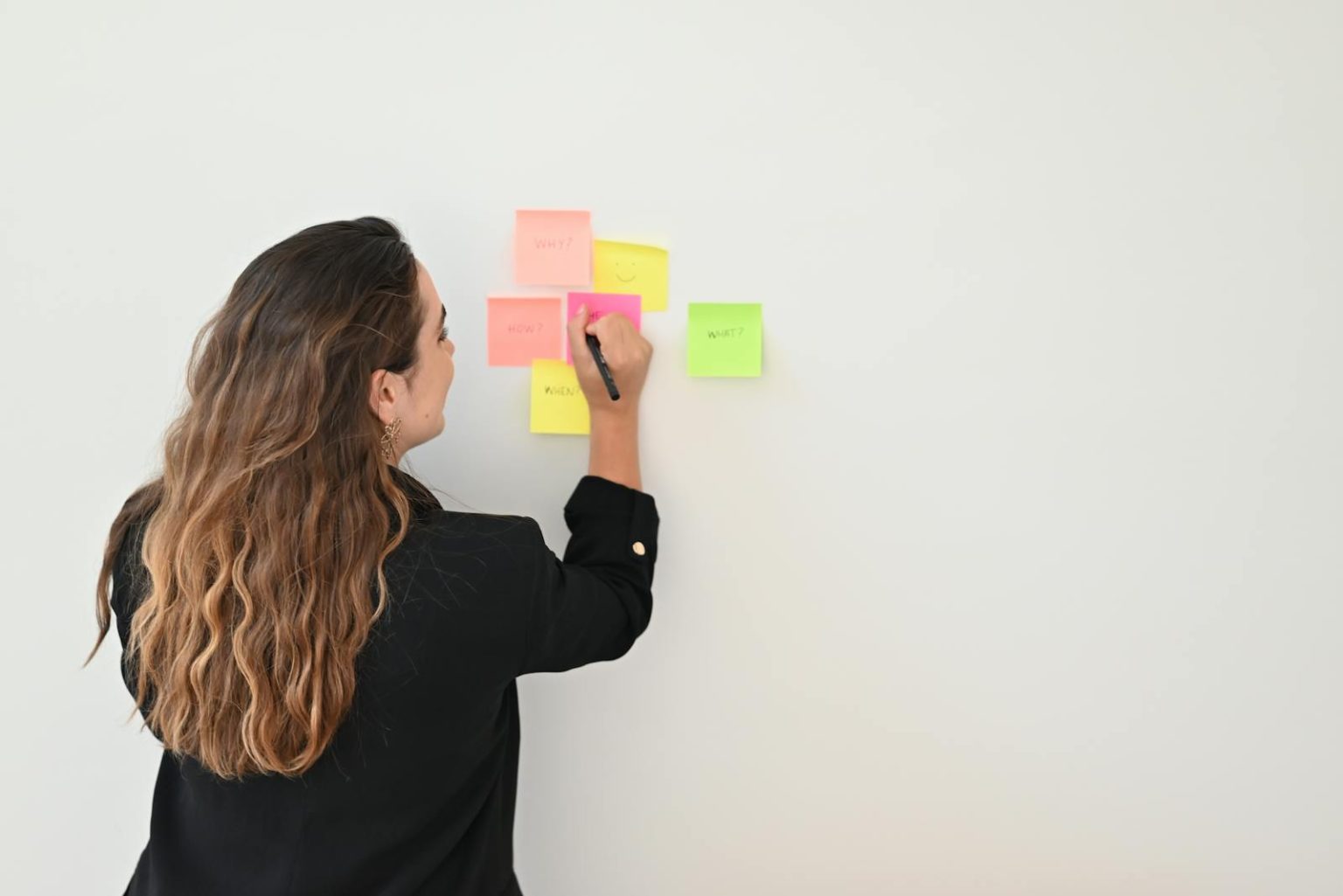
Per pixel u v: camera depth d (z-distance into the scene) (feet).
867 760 4.03
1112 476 3.89
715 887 4.09
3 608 3.93
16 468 3.87
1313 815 4.06
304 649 2.46
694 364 3.77
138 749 4.00
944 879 4.10
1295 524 3.92
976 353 3.82
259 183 3.73
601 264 3.74
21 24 3.65
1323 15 3.69
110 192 3.73
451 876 2.97
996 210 3.75
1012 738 4.02
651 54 3.66
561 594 2.88
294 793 2.63
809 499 3.88
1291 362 3.84
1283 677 3.99
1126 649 3.98
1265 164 3.75
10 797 4.02
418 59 3.67
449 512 2.87
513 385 3.80
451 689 2.65
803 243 3.75
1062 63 3.70
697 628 3.94
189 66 3.67
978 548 3.92
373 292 2.68
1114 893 4.09
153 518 2.69
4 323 3.79
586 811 4.05
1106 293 3.80
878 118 3.70
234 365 2.56
